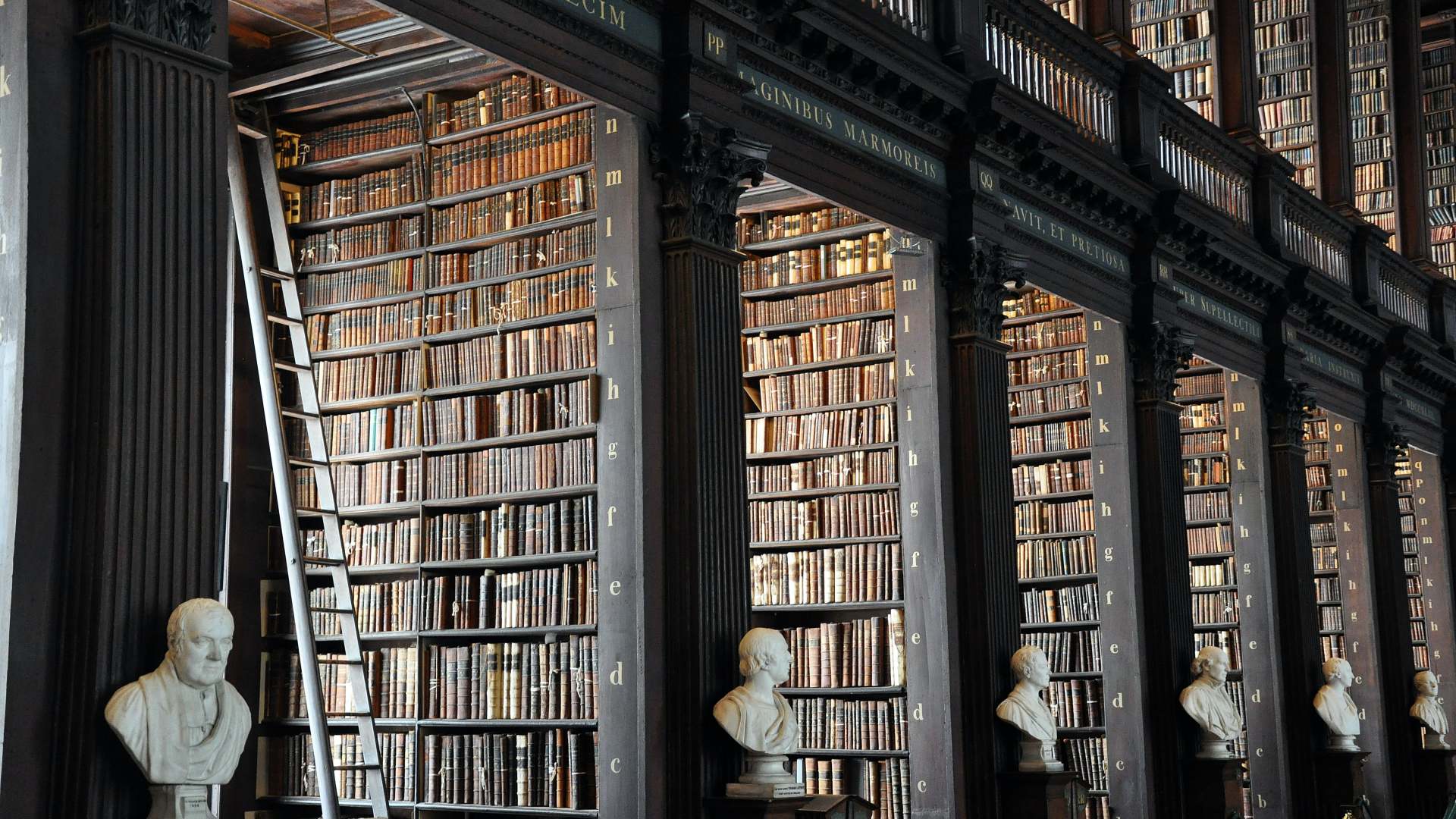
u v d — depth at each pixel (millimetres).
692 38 7898
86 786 4980
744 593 7812
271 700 9984
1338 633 17469
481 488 9523
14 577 4992
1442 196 23656
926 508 9953
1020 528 13102
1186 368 13031
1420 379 19250
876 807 10422
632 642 7492
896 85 9484
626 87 7703
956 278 10211
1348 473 17406
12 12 5273
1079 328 13000
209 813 5258
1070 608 12844
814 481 11148
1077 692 12633
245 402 10062
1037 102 10734
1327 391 16500
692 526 7586
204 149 5582
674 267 7840
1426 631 19688
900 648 10477
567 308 9383
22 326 5102
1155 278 12484
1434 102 23922
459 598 9500
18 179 5172
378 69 9961
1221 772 11930
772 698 7613
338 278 10367
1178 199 12469
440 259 9984
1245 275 14125
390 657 9609
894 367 10930
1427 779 17047
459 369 9781
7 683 4945
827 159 9070
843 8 8883
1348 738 14469
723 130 8016
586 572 9016
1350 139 17547
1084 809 11000
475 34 6852
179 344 5410
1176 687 12047
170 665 5152
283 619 10055
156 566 5250
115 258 5227
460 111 9977
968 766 9727
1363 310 16875
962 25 10172
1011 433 12430
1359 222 17234
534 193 9633
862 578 10688
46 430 5129
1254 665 14414
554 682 9008
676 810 7414
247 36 10156
